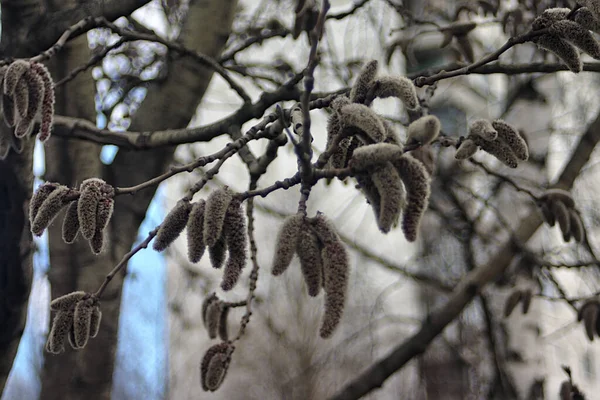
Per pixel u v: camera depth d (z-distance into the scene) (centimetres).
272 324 1017
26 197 334
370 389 502
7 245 334
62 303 239
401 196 179
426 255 685
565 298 434
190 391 1132
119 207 448
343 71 568
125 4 340
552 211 380
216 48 461
